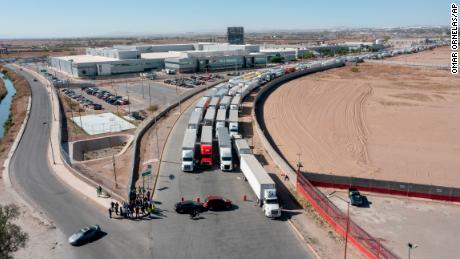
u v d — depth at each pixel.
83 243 37.16
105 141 76.94
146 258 34.94
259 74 150.75
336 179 51.31
